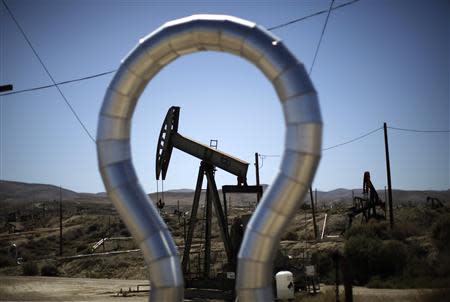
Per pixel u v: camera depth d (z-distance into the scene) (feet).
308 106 35.83
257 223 36.40
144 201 39.17
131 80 39.40
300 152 35.63
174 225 280.92
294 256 158.92
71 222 331.57
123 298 110.22
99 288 132.87
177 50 39.29
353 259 129.90
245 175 97.76
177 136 100.94
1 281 150.00
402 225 155.43
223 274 98.02
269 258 36.63
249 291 36.42
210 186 100.94
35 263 204.44
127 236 277.44
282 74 36.42
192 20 38.47
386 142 158.51
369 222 160.66
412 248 135.33
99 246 250.98
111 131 39.42
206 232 102.06
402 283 118.01
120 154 39.47
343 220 217.77
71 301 104.37
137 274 187.32
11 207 610.65
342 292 88.53
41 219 391.86
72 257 215.31
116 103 39.47
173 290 37.88
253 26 37.60
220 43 38.29
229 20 37.93
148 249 38.29
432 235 141.08
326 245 159.53
